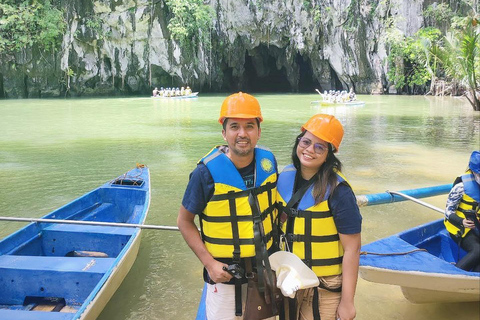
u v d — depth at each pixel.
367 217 5.93
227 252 2.27
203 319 2.98
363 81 36.75
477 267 3.42
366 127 15.31
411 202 6.59
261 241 2.21
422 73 33.53
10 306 3.68
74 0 31.61
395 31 32.94
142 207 5.62
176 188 7.32
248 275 2.27
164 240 5.23
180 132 14.05
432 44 30.64
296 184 2.38
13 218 4.33
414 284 3.11
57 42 31.83
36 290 3.69
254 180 2.29
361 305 3.78
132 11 33.12
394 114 20.12
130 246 4.00
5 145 11.53
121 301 3.87
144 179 6.30
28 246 4.33
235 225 2.23
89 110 22.23
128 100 29.78
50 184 7.61
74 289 3.65
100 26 32.59
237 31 36.19
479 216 3.42
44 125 15.86
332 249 2.30
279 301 2.35
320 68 38.25
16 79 31.42
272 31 36.09
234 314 2.31
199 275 4.36
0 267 3.67
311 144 2.21
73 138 12.77
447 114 20.03
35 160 9.62
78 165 9.09
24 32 30.69
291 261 2.23
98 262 3.83
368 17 34.91
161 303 3.84
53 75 32.38
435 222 4.20
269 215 2.35
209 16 35.09
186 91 32.47
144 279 4.27
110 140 12.40
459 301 3.53
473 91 22.00
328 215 2.25
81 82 33.41
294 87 41.06
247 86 43.28
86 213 5.54
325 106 24.88
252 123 2.17
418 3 32.84
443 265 3.19
